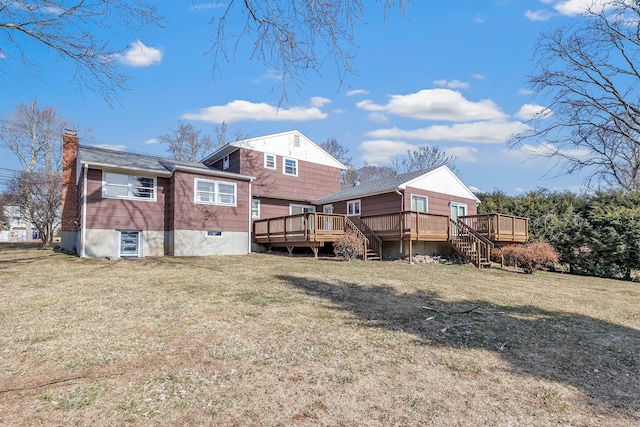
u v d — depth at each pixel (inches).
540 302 293.9
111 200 526.0
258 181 725.9
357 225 685.3
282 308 232.2
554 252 521.0
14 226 1555.1
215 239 597.3
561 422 110.7
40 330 177.8
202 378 130.9
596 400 126.6
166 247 576.4
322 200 791.7
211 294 264.7
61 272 356.5
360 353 161.5
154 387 122.3
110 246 522.0
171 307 225.9
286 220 606.2
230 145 700.7
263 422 104.2
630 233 500.7
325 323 204.1
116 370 135.3
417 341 180.4
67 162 623.8
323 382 131.6
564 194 739.4
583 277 501.0
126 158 589.3
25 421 99.7
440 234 594.2
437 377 140.3
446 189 730.8
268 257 561.3
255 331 185.6
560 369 154.3
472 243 581.0
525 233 646.5
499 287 358.0
